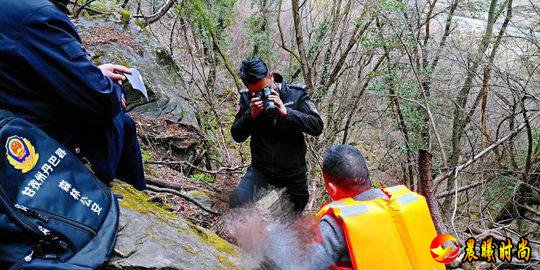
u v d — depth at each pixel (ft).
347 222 7.29
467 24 26.55
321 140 22.76
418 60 23.63
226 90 29.71
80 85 6.95
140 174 9.68
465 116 24.02
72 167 7.20
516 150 24.35
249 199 11.84
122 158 9.32
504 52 24.40
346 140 26.43
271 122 12.03
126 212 9.06
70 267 6.59
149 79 21.57
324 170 8.03
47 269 6.42
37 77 6.87
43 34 6.70
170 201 14.19
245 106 12.57
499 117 23.62
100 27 22.34
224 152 23.90
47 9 6.79
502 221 23.30
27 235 6.40
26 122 6.81
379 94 23.95
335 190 7.99
